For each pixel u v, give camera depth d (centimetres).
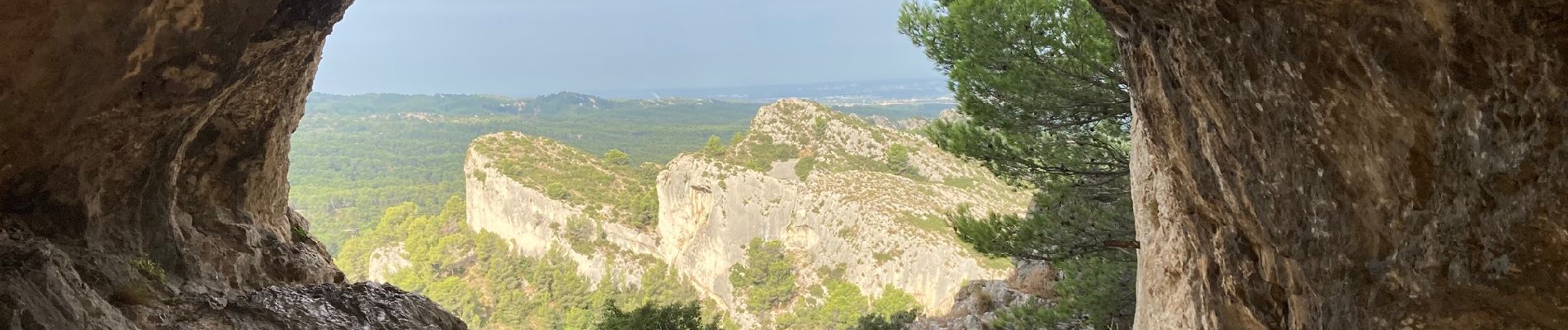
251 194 701
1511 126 199
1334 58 245
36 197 461
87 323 409
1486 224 216
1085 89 845
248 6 479
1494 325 227
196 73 485
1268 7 259
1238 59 292
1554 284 204
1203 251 446
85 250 479
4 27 372
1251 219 362
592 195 8931
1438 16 204
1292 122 279
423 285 8550
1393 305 260
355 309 609
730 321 7038
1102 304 1052
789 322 6656
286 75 617
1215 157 358
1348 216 275
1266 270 382
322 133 15125
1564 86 181
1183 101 361
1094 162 966
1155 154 510
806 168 7538
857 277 6319
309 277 705
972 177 7031
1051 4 806
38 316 375
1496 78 198
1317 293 315
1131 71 439
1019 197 6594
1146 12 342
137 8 413
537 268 8381
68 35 397
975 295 1678
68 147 455
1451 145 221
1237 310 426
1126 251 1033
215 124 626
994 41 835
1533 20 180
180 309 511
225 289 584
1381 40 226
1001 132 940
